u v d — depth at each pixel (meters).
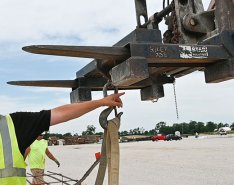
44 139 10.16
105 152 2.27
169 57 2.22
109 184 2.17
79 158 31.98
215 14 2.51
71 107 2.39
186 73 2.91
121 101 2.40
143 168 18.38
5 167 2.24
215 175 14.29
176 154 26.75
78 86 2.98
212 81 2.53
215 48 2.36
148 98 3.04
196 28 2.56
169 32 2.78
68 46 2.02
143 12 2.78
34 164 9.63
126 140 92.88
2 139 2.27
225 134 97.69
